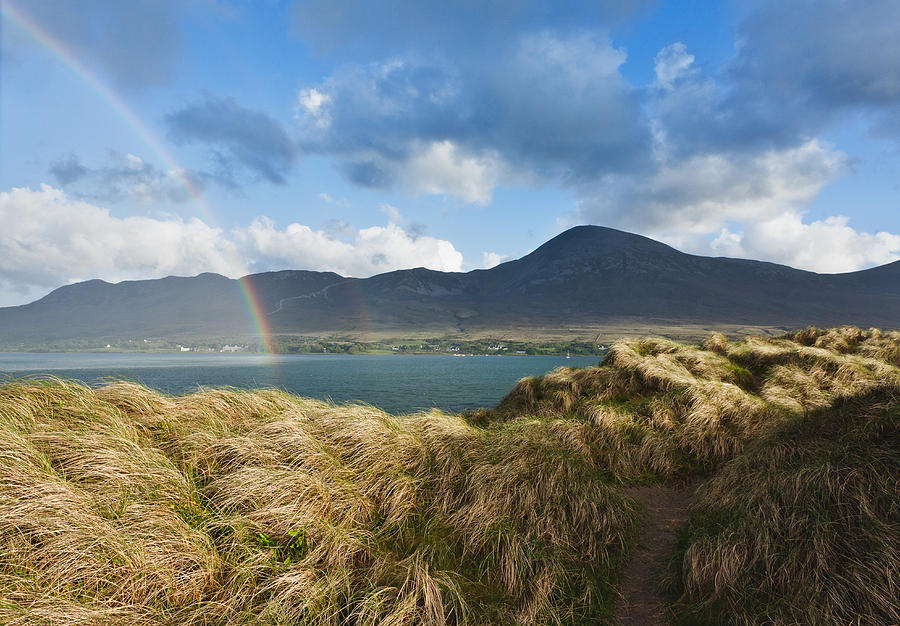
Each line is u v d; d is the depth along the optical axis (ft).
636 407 42.75
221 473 21.07
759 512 19.84
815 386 46.29
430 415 31.91
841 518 17.53
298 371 357.82
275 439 23.85
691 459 34.50
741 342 69.51
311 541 18.11
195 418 25.25
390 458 25.05
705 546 19.17
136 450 20.06
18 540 14.35
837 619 14.30
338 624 15.02
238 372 339.98
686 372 49.80
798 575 16.40
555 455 27.76
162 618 13.92
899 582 14.53
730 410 38.93
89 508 16.16
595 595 18.69
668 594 18.94
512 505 22.97
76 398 23.31
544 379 58.08
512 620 16.56
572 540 22.03
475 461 26.53
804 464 21.68
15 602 12.91
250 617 14.48
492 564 19.39
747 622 15.55
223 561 16.35
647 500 29.55
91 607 13.55
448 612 16.14
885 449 19.65
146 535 15.80
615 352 57.77
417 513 22.59
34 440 18.62
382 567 17.62
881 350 57.11
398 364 517.14
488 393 176.04
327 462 23.03
